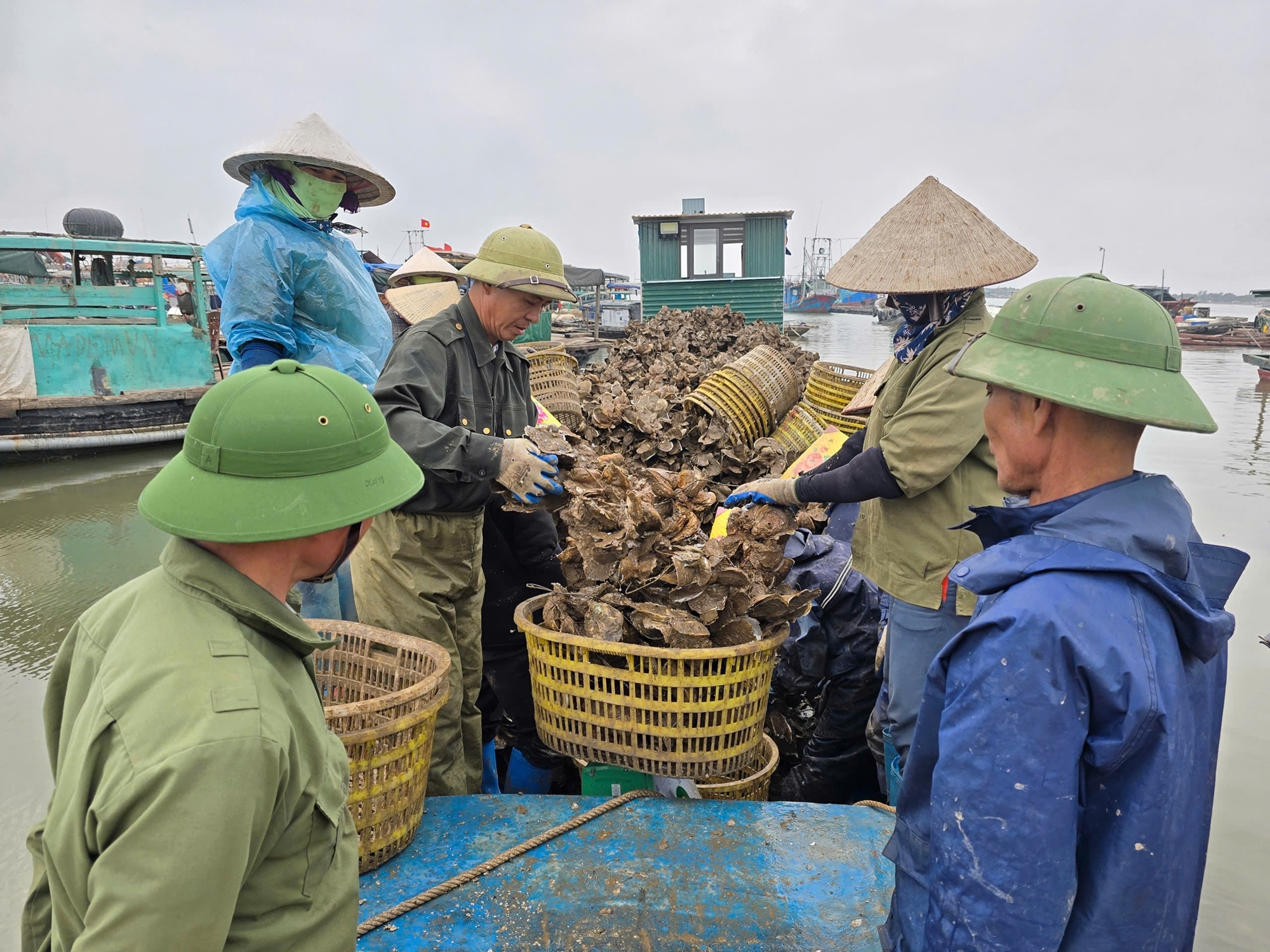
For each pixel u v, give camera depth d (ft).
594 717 8.57
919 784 4.77
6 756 14.32
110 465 40.83
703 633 8.25
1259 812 11.48
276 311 11.62
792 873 7.55
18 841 12.16
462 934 6.83
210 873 3.42
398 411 9.07
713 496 10.53
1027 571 4.16
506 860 7.65
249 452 4.02
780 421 21.35
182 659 3.73
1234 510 23.35
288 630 4.18
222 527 3.92
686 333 43.75
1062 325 4.41
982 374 4.54
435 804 8.71
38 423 40.04
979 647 4.09
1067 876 3.85
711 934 6.84
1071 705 3.85
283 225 11.98
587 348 68.13
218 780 3.46
